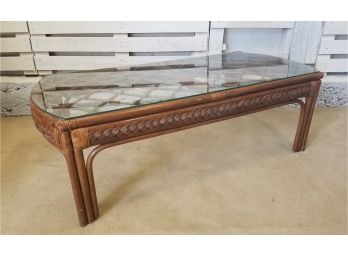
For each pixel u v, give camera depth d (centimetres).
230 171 166
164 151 186
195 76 160
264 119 233
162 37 227
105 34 228
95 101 122
